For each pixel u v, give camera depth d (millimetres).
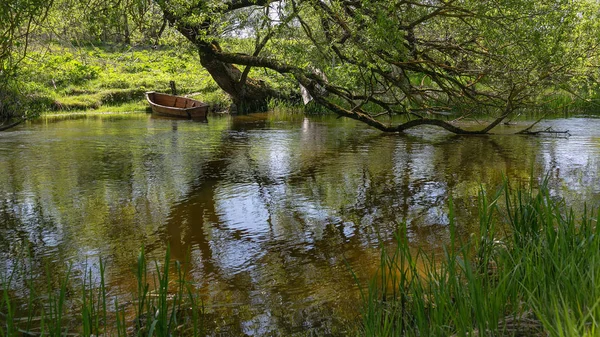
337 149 11992
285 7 8508
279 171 9586
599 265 3148
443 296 3367
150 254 5645
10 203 7496
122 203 7508
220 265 5332
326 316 4234
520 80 8719
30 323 4117
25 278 5020
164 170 9695
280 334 3979
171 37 10359
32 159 10773
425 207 7223
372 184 8555
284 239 6066
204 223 6641
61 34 9305
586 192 7727
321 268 5215
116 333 3965
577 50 9914
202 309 4379
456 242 5781
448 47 8789
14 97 8812
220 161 10570
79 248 5812
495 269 4559
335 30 8773
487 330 3145
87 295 4625
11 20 6559
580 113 19359
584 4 9648
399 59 8242
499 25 7711
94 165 10148
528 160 10461
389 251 5613
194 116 19656
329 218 6812
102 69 24797
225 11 9984
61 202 7559
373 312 3473
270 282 4910
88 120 18672
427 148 12062
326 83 9656
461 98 10375
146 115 20547
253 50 11094
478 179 8820
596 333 2486
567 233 3951
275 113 21375
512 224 4648
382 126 11000
